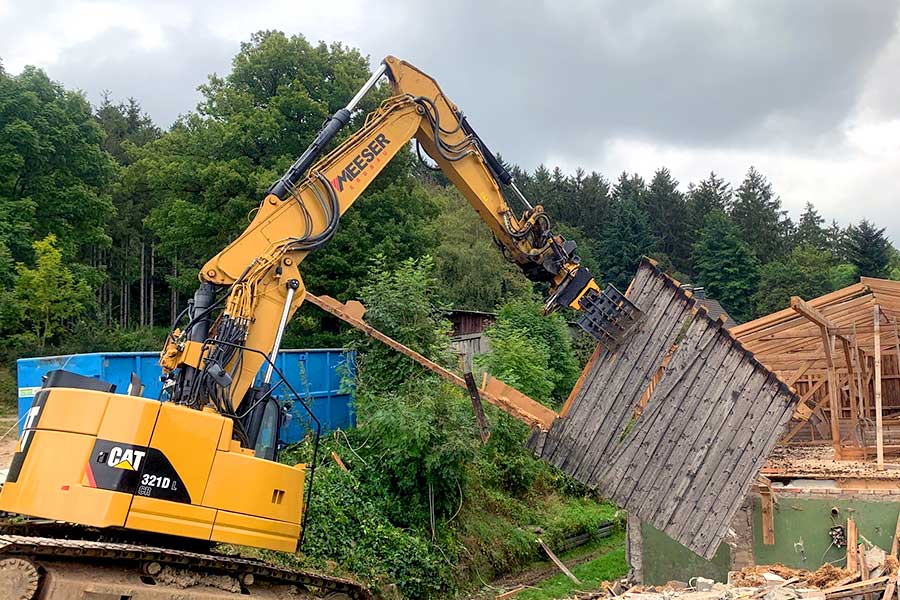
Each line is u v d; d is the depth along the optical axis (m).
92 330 25.77
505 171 9.48
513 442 16.64
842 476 10.59
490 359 18.94
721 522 8.87
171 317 46.53
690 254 76.81
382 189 27.25
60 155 31.45
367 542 10.99
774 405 9.00
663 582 10.94
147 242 44.41
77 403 6.34
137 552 6.18
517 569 13.93
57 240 30.64
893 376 20.70
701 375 9.06
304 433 13.98
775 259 74.38
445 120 9.19
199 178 26.48
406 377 13.80
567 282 9.27
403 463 12.39
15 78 30.81
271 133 25.47
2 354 24.14
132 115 65.94
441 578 11.67
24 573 5.65
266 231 7.95
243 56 27.58
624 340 9.12
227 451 6.84
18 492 6.15
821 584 8.46
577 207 76.31
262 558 9.23
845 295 14.16
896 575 8.10
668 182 80.81
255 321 7.69
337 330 27.89
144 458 6.25
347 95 27.11
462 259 39.47
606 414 9.07
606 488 9.00
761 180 88.62
